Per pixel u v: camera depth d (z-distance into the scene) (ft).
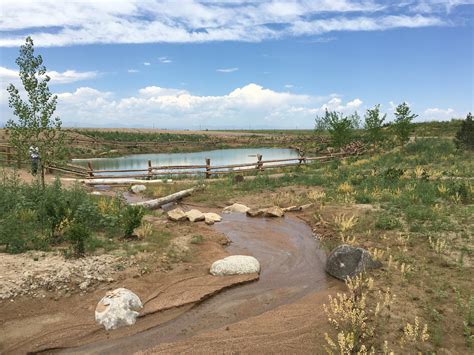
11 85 34.42
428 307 18.22
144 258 24.39
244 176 68.54
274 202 44.78
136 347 16.29
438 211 33.14
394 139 103.50
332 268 24.29
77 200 32.78
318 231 33.73
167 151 161.79
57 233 26.40
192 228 34.09
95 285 20.56
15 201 31.24
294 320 18.08
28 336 16.44
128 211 29.04
